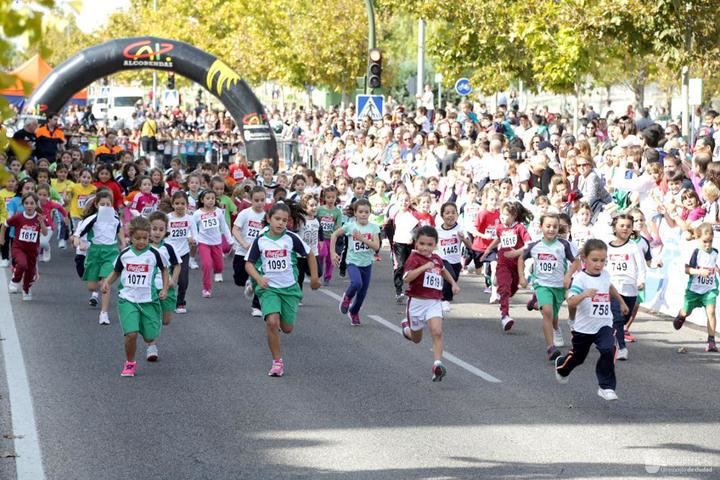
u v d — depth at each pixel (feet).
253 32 228.22
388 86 235.81
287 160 165.89
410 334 44.68
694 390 42.32
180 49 144.36
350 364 46.60
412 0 136.46
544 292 48.65
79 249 66.44
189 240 60.44
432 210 83.76
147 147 165.68
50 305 62.13
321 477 30.45
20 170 89.35
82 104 254.68
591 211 70.79
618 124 80.79
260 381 43.01
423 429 35.76
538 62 119.14
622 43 94.07
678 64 84.79
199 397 40.11
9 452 32.71
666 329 57.16
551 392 41.52
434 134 96.22
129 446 33.47
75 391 40.96
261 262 44.68
